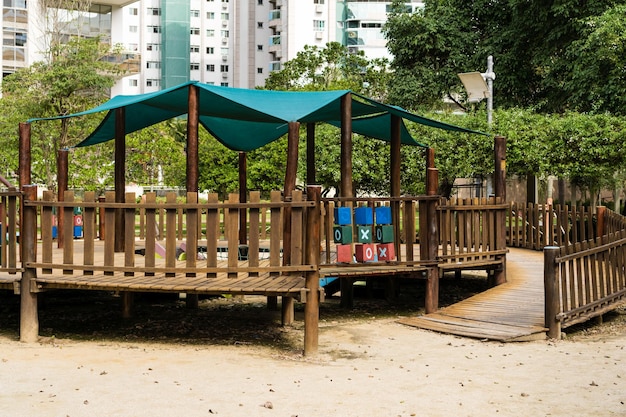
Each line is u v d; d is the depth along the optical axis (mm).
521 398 6703
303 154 23328
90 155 28359
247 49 80500
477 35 30938
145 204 9211
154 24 79750
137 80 79500
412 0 69062
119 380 7320
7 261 9547
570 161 20891
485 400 6629
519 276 14039
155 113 13023
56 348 9148
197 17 81875
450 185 23531
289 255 9086
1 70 43312
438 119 21688
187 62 79500
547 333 9805
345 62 42562
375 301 14000
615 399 6656
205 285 8992
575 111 24938
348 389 7031
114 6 48969
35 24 44156
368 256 10461
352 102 11930
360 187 24125
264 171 27484
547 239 18656
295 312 12789
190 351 9086
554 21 26672
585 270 10523
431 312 11406
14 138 26562
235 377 7535
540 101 29469
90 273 9477
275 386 7137
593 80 24203
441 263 11758
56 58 28984
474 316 10797
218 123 14180
